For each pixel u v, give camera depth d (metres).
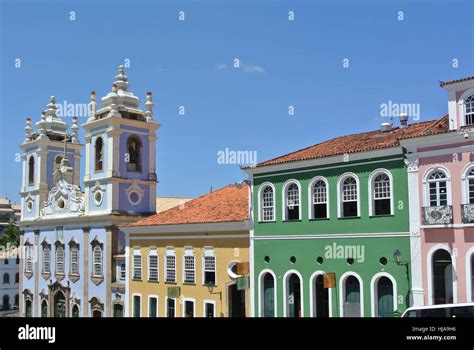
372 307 25.39
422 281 23.89
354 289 26.38
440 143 23.77
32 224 53.78
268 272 29.84
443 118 25.69
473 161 22.80
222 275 32.38
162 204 51.53
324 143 32.44
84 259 46.09
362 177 26.28
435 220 23.53
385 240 25.25
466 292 22.56
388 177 25.45
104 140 45.12
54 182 52.56
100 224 44.53
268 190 30.38
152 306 37.31
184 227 34.84
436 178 23.95
